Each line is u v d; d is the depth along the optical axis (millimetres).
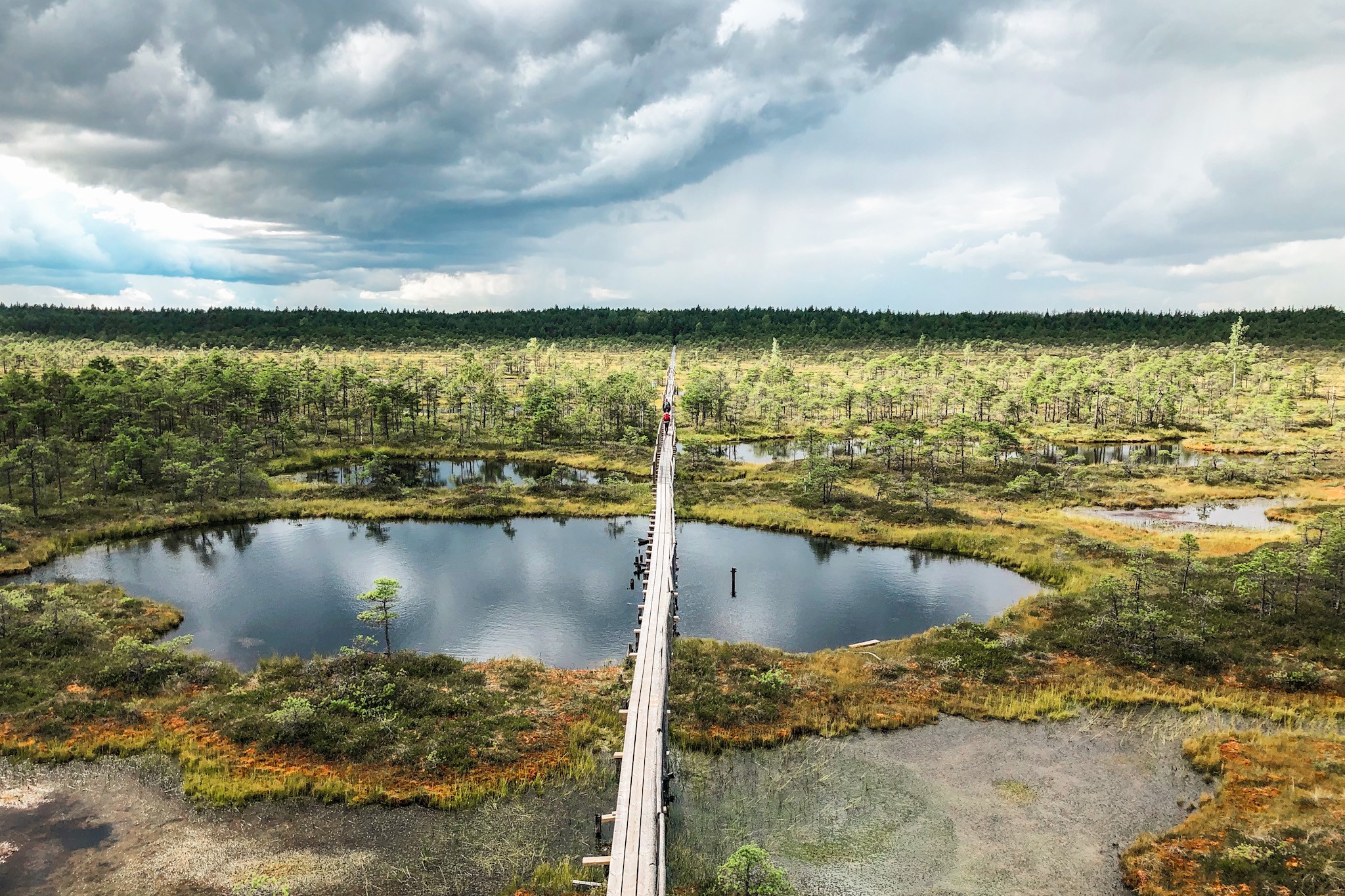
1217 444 115438
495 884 25625
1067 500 80625
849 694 39062
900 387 140125
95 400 91812
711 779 32156
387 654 42594
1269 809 28922
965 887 25656
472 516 74562
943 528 69625
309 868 26016
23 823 27812
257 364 151250
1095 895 25312
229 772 31094
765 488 85375
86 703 35531
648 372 191125
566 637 48594
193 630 48125
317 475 92188
